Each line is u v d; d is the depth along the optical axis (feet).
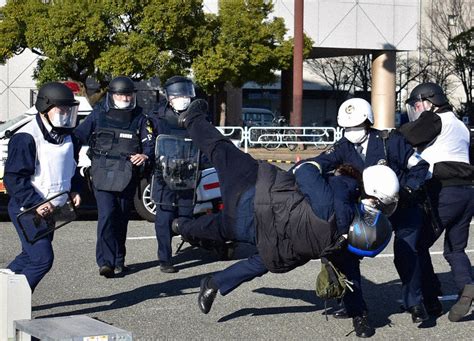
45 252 20.07
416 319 21.75
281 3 104.99
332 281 18.99
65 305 23.99
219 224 20.40
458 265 22.67
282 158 74.08
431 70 165.68
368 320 21.36
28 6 80.53
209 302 20.86
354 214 18.90
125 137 27.40
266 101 170.71
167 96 27.91
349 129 21.33
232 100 108.37
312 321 22.53
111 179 27.17
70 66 83.20
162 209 28.45
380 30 109.81
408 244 21.54
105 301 24.57
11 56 83.30
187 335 21.08
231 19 84.02
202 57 82.48
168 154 27.86
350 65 169.48
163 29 80.12
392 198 19.07
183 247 33.71
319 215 18.62
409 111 23.08
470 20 166.50
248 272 20.59
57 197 20.21
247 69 86.89
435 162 22.13
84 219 41.60
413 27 111.34
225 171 19.72
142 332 21.30
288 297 25.16
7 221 41.32
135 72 80.48
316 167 19.13
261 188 19.15
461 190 22.07
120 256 28.37
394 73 112.57
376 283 27.30
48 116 19.89
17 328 15.55
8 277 17.37
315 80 177.17
